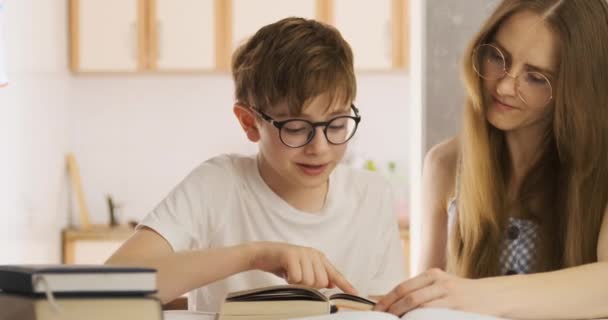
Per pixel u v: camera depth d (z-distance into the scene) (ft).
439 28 8.18
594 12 5.44
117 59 18.13
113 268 3.55
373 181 6.11
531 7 5.38
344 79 4.97
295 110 4.91
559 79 5.43
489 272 5.97
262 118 5.09
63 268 3.55
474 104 5.74
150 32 18.11
